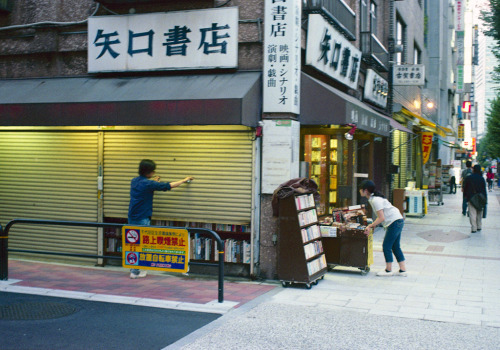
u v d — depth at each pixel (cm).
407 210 1739
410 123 1959
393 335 523
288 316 590
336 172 1144
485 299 679
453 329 545
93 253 899
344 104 784
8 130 954
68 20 935
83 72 923
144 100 755
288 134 774
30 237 946
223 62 809
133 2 866
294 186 745
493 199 2964
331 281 791
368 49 1294
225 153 808
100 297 668
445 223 1599
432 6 3312
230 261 821
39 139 933
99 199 888
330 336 519
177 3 857
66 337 508
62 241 922
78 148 905
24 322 555
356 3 1278
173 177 839
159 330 536
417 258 995
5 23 975
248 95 737
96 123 780
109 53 872
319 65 905
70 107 795
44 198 930
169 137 841
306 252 744
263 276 796
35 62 958
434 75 3344
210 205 817
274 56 777
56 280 777
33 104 816
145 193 790
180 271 683
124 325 552
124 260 718
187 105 732
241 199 801
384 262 954
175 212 837
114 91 817
